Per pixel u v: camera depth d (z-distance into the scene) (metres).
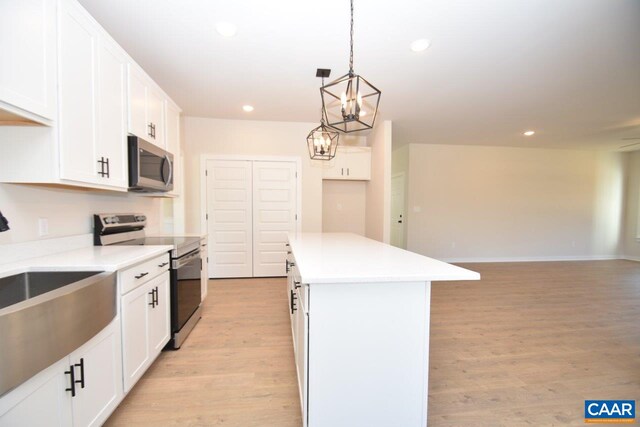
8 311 0.90
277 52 2.44
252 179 4.46
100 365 1.36
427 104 3.62
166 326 2.16
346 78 1.62
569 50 2.38
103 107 1.82
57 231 1.86
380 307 1.34
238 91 3.29
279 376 1.94
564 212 6.27
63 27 1.48
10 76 1.21
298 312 1.72
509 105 3.62
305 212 4.61
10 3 1.21
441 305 3.37
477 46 2.32
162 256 2.09
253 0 1.81
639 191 6.32
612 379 1.94
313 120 4.41
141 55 2.50
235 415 1.58
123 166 2.05
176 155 3.06
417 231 5.82
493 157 5.99
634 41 2.24
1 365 0.87
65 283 1.45
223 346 2.34
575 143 5.68
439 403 1.69
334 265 1.44
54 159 1.45
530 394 1.78
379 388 1.36
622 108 3.71
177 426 1.50
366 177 4.90
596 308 3.29
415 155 5.76
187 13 1.94
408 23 2.03
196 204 4.36
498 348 2.35
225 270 4.46
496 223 6.04
